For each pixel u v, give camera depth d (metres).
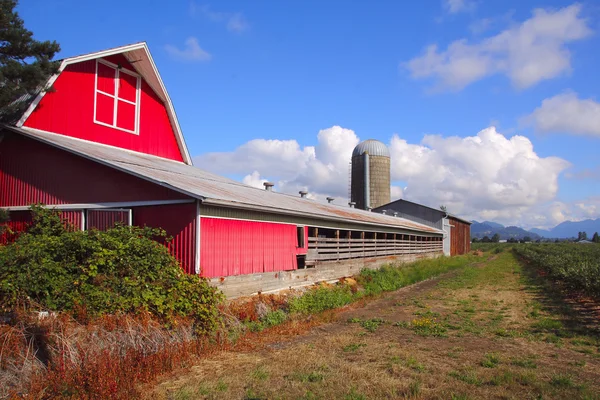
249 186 19.98
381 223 26.02
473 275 29.56
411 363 8.64
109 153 14.50
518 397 6.90
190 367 8.20
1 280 8.38
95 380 6.52
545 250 55.06
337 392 6.91
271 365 8.32
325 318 13.43
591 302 17.58
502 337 11.29
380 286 21.33
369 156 57.69
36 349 7.23
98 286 8.93
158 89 18.61
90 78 16.09
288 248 16.27
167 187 11.52
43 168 14.12
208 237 11.94
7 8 12.48
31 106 13.91
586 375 8.12
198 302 10.26
